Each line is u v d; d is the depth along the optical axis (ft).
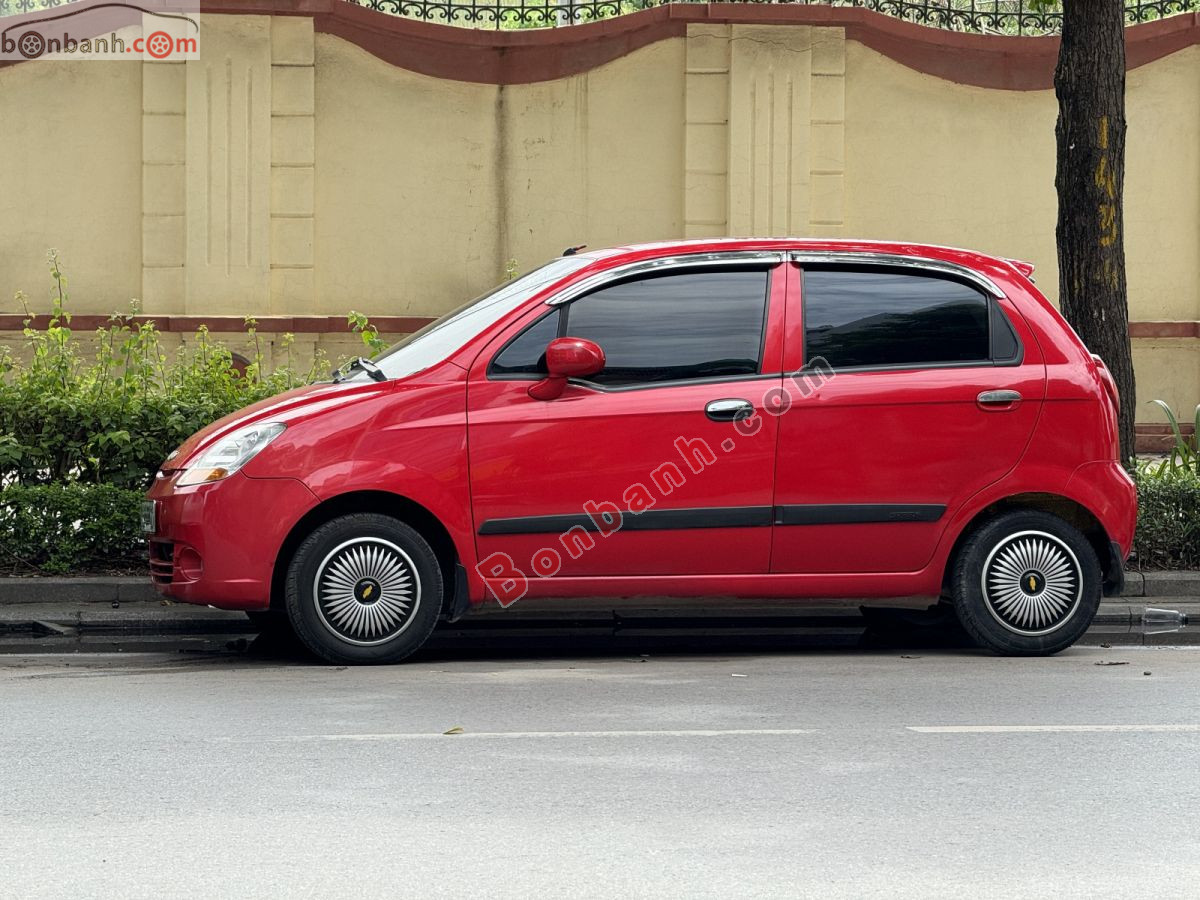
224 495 23.82
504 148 59.16
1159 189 59.93
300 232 58.34
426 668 24.45
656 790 16.51
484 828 15.05
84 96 57.62
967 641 28.09
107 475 31.55
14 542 30.25
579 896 13.08
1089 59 33.35
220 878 13.53
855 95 59.31
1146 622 29.81
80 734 19.22
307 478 23.85
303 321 57.82
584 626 28.58
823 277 25.21
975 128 59.77
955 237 59.88
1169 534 31.96
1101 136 33.35
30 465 31.32
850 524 24.85
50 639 27.35
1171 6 60.44
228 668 24.48
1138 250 60.13
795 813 15.62
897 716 20.45
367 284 59.06
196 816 15.48
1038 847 14.49
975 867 13.88
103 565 30.71
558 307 24.71
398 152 58.90
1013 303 25.58
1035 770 17.44
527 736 19.12
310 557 24.06
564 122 59.16
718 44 58.75
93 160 57.77
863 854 14.25
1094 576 25.68
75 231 57.88
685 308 24.86
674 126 59.31
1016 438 25.23
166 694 22.02
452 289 59.31
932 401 25.02
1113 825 15.24
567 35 58.75
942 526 25.13
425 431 24.07
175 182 57.88
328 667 24.40
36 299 57.72
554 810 15.71
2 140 57.41
